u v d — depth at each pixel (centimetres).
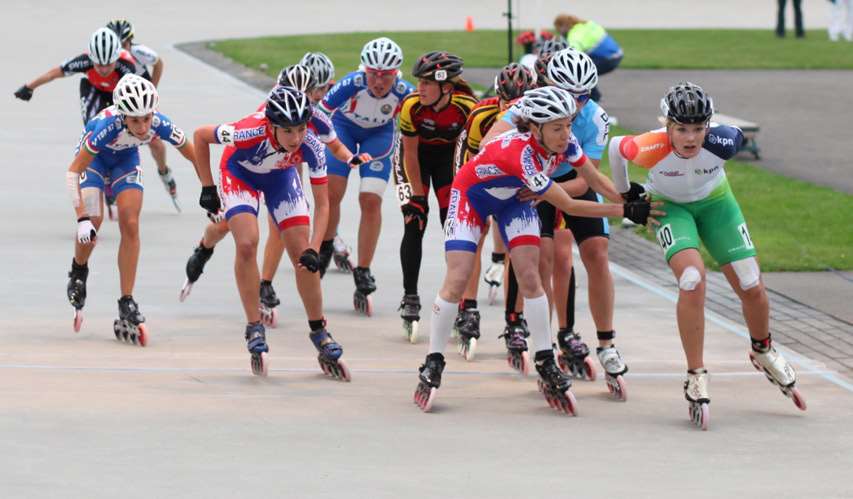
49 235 2295
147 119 1584
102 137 1603
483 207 1403
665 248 1370
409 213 1711
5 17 6844
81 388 1398
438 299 1378
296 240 1502
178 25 6850
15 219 2417
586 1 8588
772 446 1267
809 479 1159
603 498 1088
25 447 1167
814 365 1622
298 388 1446
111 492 1058
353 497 1070
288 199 1514
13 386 1391
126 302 1647
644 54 5781
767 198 2844
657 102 4300
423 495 1081
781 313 1912
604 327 1463
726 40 6512
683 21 7625
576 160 1361
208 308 1858
